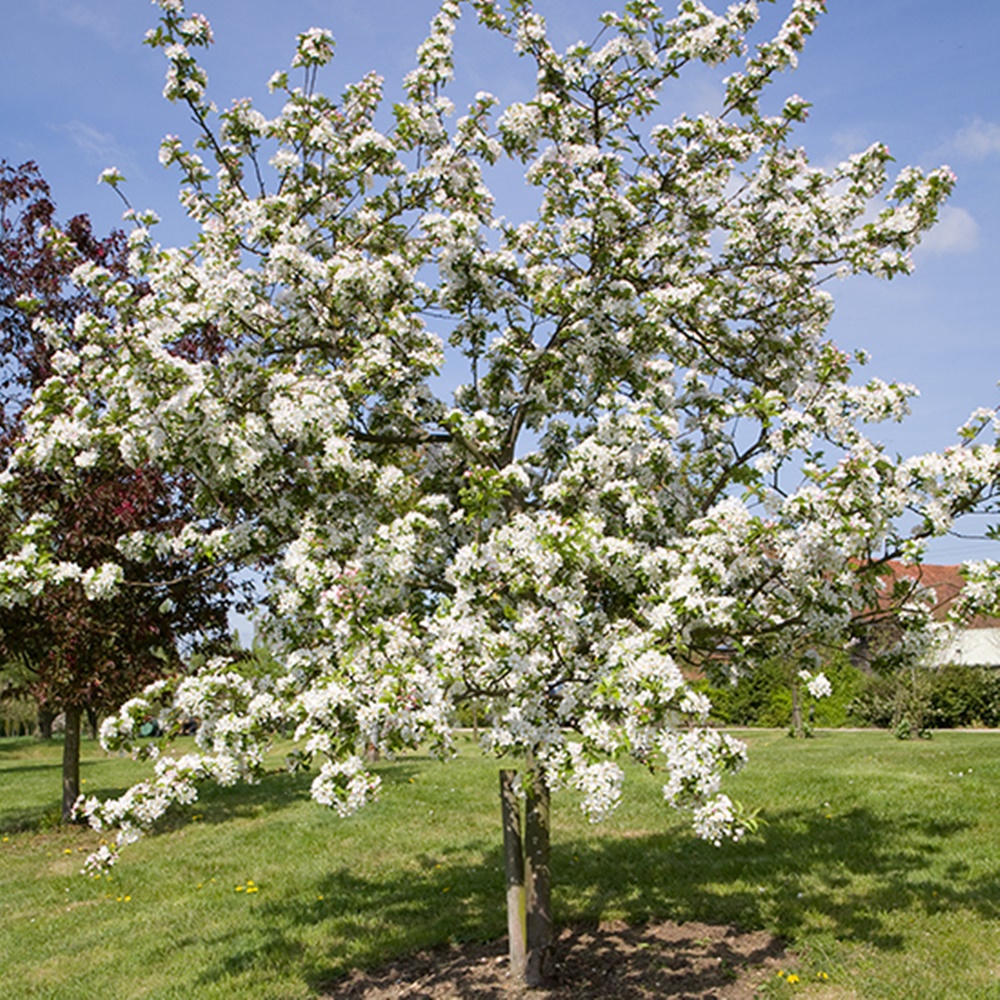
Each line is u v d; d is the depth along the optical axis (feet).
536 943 18.67
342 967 20.24
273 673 17.16
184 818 38.32
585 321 20.48
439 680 14.76
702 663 18.60
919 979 16.94
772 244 22.34
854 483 15.67
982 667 81.25
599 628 16.83
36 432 18.99
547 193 22.48
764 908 21.45
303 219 22.39
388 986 19.19
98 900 26.99
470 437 18.65
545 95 21.43
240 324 19.85
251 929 23.04
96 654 32.50
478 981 18.94
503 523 19.90
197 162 22.91
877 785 34.19
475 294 21.04
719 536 16.11
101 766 65.26
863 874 23.44
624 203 20.48
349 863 28.86
